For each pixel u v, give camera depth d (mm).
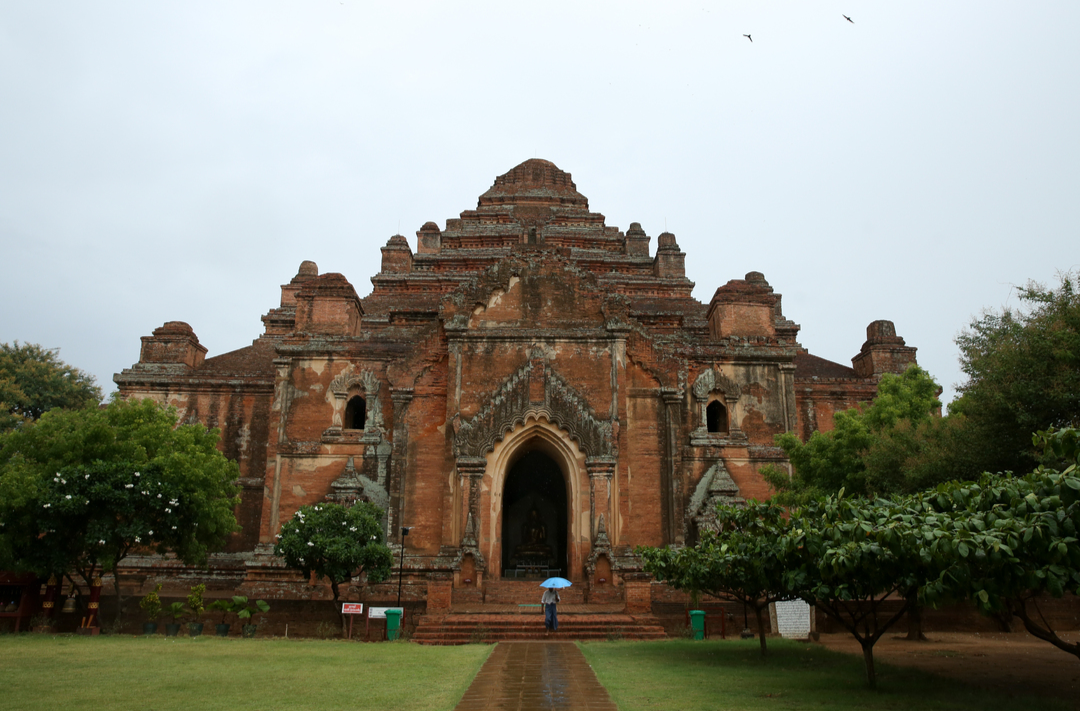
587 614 25484
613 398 30766
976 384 19984
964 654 20031
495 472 29953
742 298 35375
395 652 20203
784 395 33812
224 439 37188
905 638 24156
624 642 22703
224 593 32094
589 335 31422
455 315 31578
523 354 31297
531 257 32594
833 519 14633
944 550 11648
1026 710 12688
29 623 25656
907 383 29641
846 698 13633
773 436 33250
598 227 50031
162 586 33312
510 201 52000
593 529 29016
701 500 31844
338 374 33469
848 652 20328
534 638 23672
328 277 35625
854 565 12938
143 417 28344
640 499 30500
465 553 28609
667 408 31531
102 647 20438
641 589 25766
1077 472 11602
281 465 32406
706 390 33281
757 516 17797
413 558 29484
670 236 46594
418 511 30422
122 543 25484
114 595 28125
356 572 26719
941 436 21422
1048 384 17844
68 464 25484
